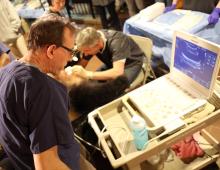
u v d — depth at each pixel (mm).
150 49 2018
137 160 1232
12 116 924
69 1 4043
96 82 1865
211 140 1740
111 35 1947
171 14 2318
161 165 1660
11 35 2951
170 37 2006
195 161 1696
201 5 2238
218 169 1735
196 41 1229
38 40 916
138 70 1989
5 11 2838
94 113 1515
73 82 1810
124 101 1500
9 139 1038
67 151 1069
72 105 1852
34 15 3770
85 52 1876
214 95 1340
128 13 3779
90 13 4012
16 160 1119
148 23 2277
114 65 1878
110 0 3516
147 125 1343
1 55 1786
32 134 924
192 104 1334
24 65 925
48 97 917
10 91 902
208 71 1238
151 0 3105
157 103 1405
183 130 1254
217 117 1312
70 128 1016
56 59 976
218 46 1128
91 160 1695
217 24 1960
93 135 1810
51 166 960
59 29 934
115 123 1450
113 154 1336
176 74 1479
